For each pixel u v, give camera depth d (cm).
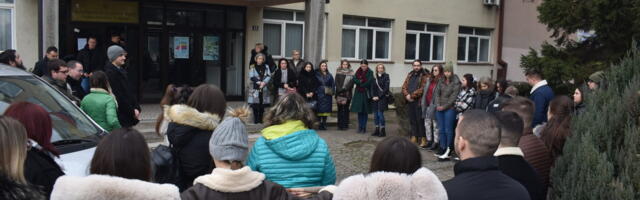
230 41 1327
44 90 460
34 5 1084
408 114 958
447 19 1698
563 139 380
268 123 345
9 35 1070
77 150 385
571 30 1035
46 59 786
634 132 288
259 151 335
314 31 1110
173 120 388
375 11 1526
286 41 1411
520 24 1792
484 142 257
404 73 1616
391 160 244
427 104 869
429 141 876
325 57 1443
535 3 1739
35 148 282
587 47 1065
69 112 447
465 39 1792
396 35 1584
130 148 227
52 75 604
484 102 779
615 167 296
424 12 1638
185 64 1271
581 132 322
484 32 1842
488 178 254
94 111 534
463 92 800
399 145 247
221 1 1234
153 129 947
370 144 935
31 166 276
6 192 213
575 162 308
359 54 1534
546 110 675
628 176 282
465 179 255
